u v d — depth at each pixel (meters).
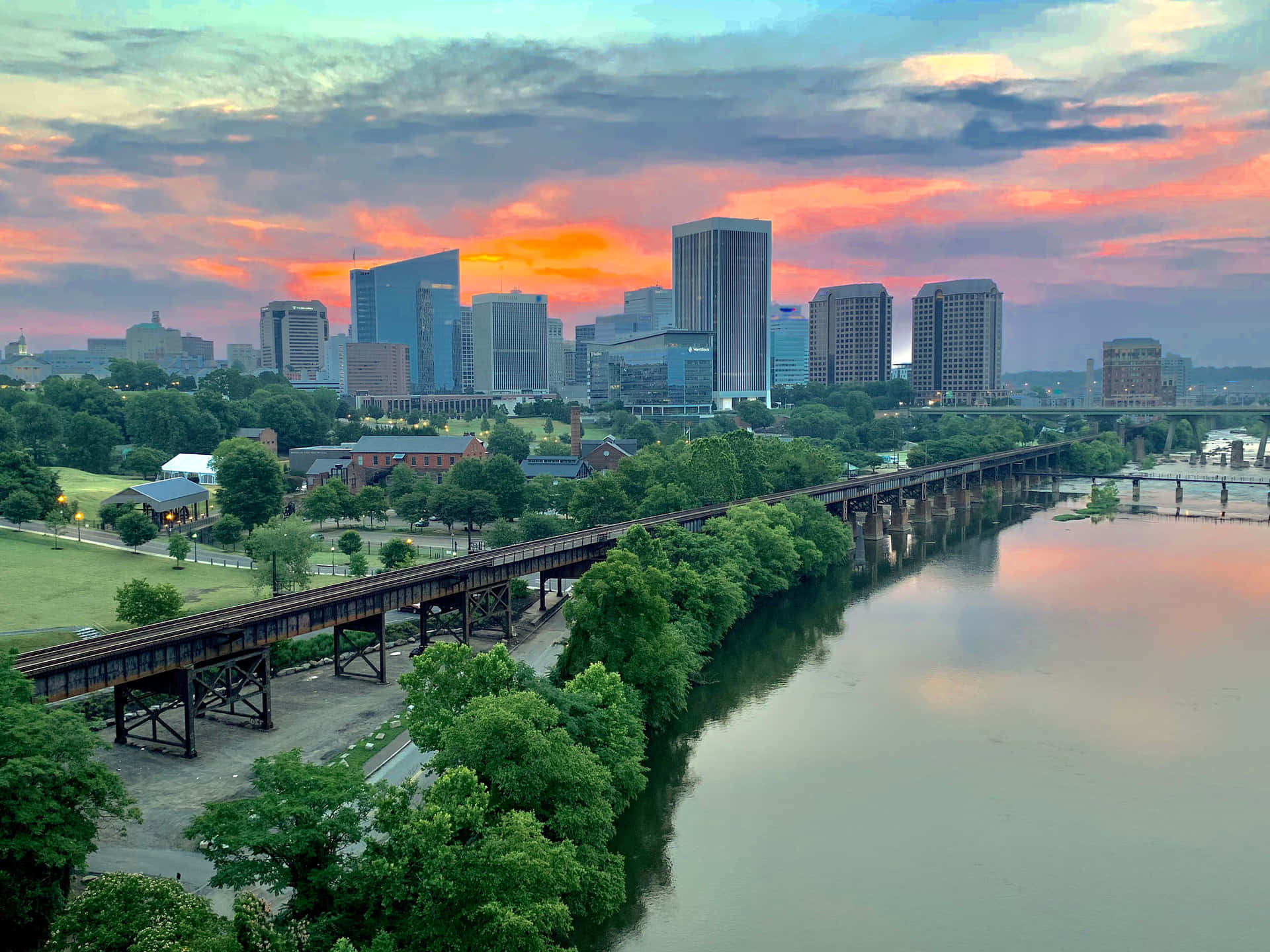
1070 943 66.69
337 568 163.12
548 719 66.56
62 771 55.06
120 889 47.31
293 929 49.19
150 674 83.12
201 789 78.69
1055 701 111.75
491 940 49.22
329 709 98.69
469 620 119.38
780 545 160.75
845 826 82.12
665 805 85.12
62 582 135.62
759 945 65.56
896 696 113.12
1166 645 133.62
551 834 63.53
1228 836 81.19
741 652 130.62
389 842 52.66
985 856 77.62
